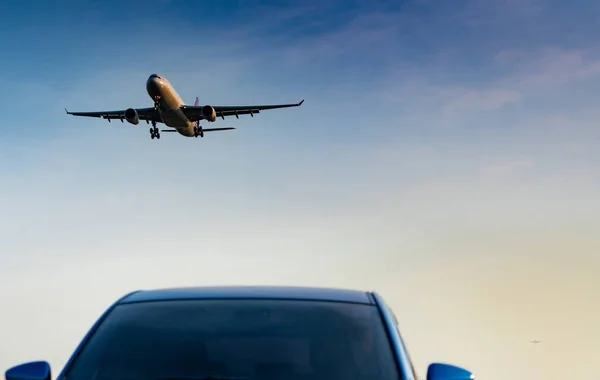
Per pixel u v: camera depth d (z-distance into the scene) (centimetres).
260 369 373
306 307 426
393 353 389
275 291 458
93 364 390
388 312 431
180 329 404
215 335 396
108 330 414
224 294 450
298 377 370
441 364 411
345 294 456
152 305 437
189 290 468
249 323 407
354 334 400
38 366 404
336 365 379
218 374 370
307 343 390
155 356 386
